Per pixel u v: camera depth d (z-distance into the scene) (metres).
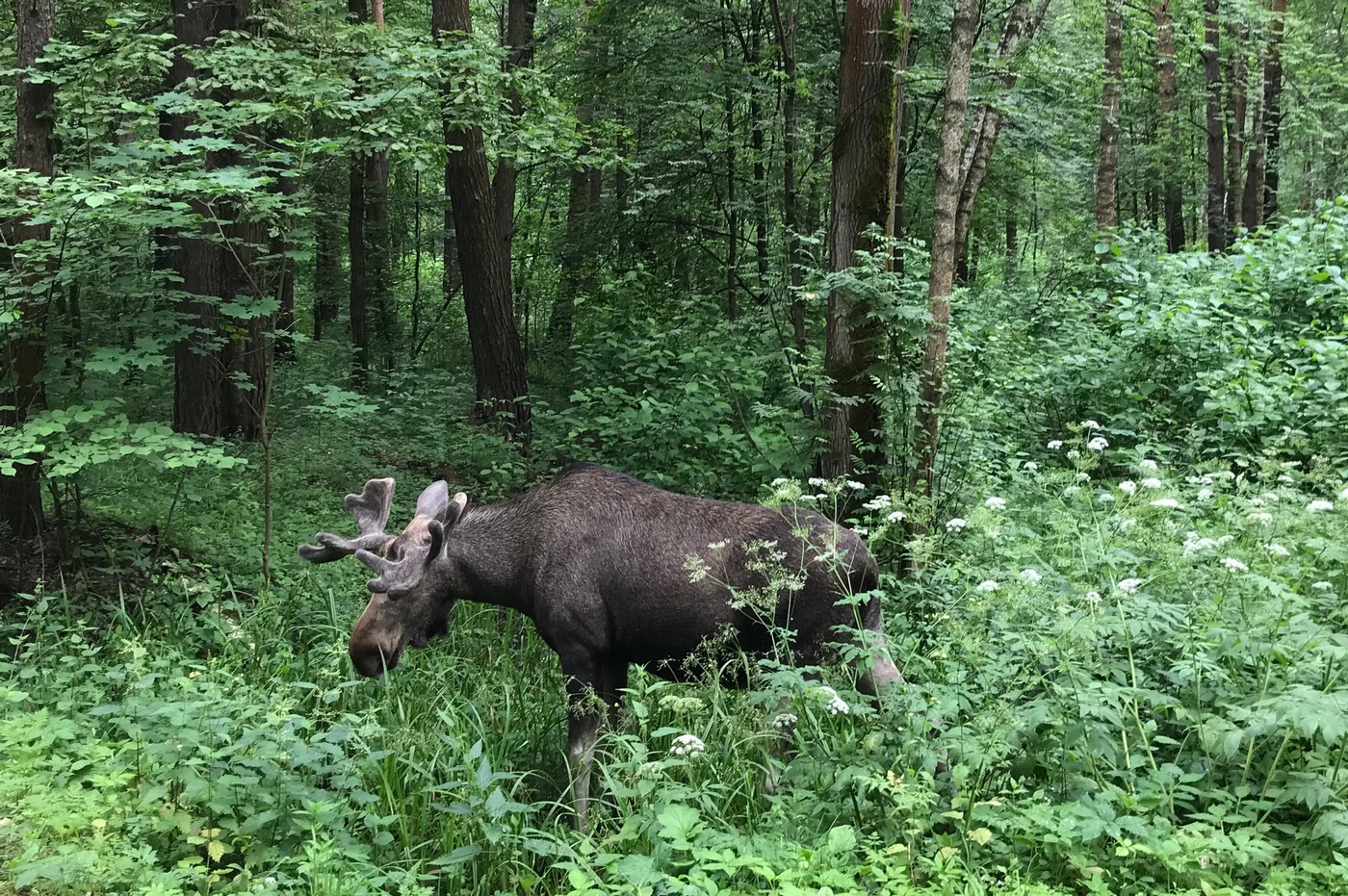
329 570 7.34
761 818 4.03
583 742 4.78
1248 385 8.47
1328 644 4.07
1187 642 4.19
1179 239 21.38
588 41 14.62
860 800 3.86
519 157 9.54
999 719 3.80
